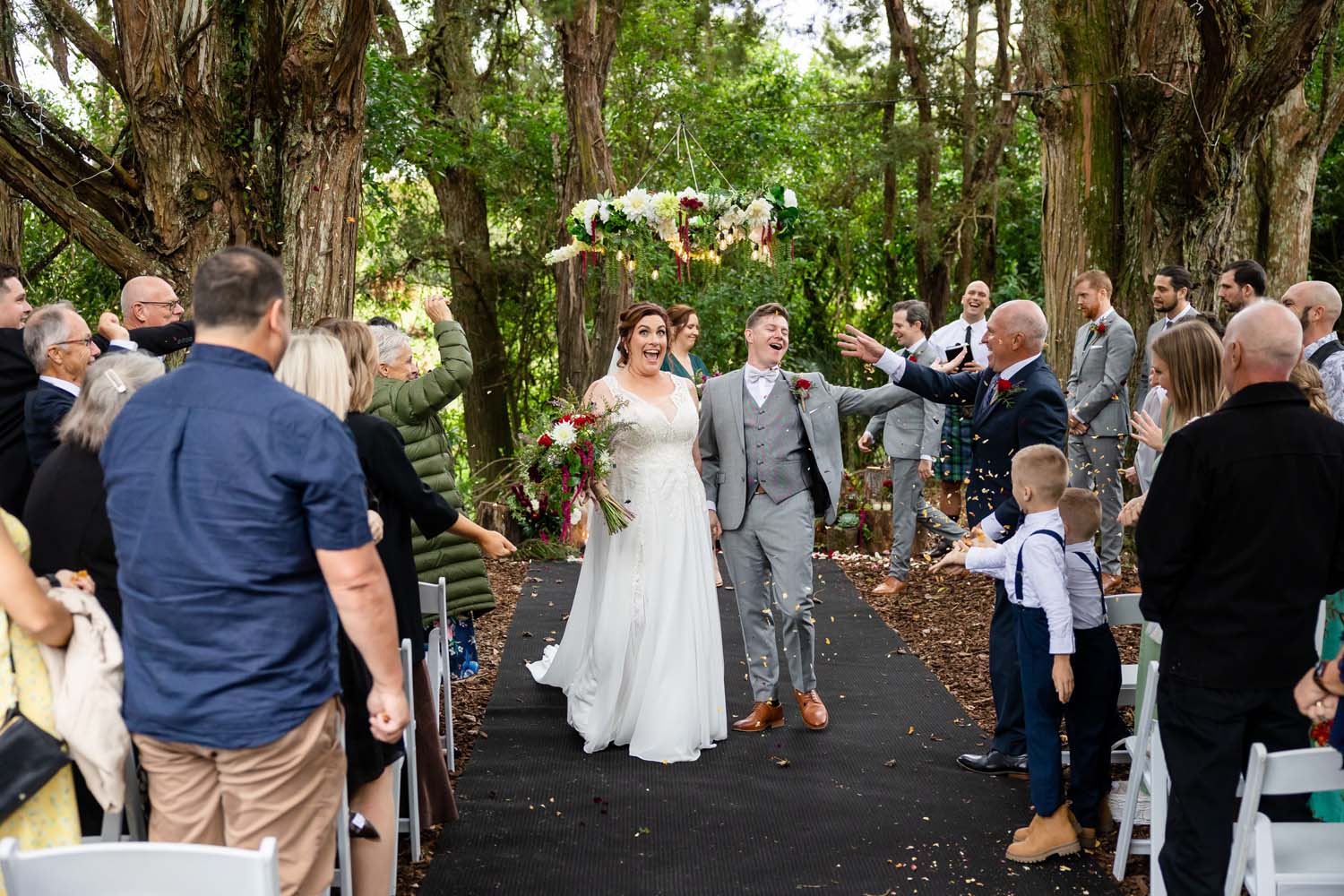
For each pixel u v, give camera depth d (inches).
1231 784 109.0
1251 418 108.7
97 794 90.1
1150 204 332.2
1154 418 234.8
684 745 179.9
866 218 718.5
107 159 224.7
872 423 307.9
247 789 87.3
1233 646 108.0
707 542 191.3
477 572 183.8
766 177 629.9
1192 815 110.0
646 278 535.2
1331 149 582.9
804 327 722.8
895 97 587.8
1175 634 112.1
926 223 608.1
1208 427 109.3
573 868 141.3
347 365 121.6
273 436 84.5
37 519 108.8
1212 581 109.0
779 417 191.0
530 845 148.3
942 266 628.1
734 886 136.5
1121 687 159.2
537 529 184.1
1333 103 454.9
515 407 719.1
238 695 85.3
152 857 71.4
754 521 192.1
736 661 241.6
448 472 173.6
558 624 267.0
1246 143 326.6
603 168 478.0
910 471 287.1
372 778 119.5
